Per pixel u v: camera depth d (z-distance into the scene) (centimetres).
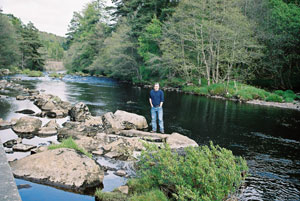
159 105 918
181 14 2916
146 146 482
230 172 393
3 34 4766
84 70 6109
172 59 2969
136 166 585
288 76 2869
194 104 1789
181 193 355
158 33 3325
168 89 3009
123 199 416
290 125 1198
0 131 844
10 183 251
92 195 447
